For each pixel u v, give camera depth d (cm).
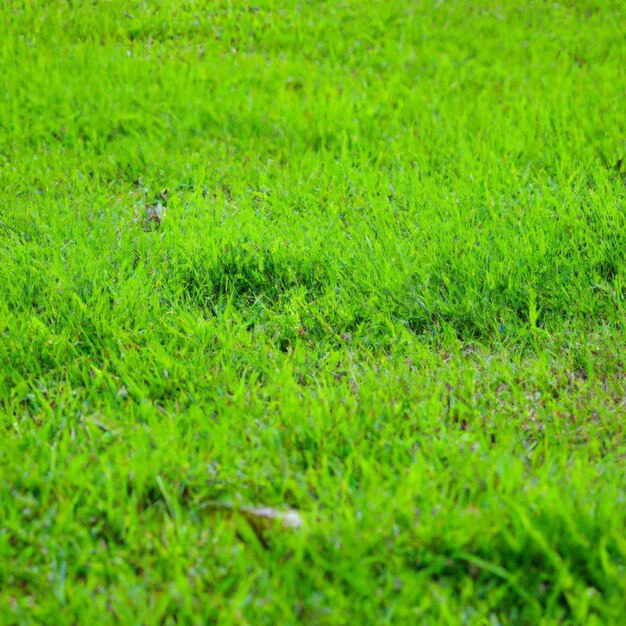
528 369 523
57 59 1161
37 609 326
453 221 707
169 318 573
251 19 1384
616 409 480
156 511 393
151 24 1330
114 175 858
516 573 331
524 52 1312
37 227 702
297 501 393
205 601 328
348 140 949
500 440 445
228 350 538
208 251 655
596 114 978
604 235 673
